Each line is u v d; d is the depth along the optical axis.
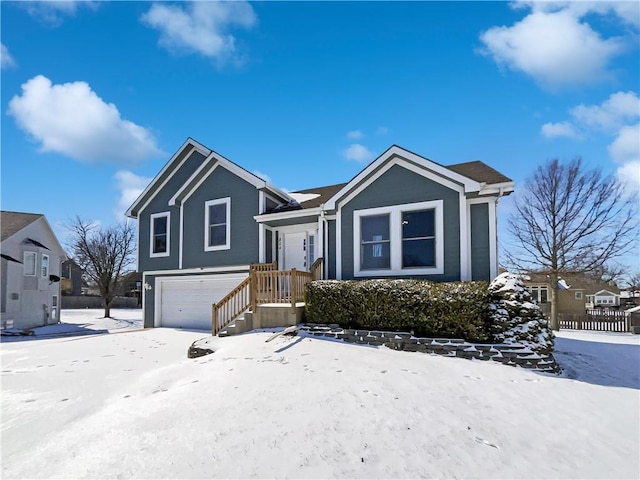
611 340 13.72
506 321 7.71
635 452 4.01
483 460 3.71
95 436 4.23
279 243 13.69
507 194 9.62
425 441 4.01
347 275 11.02
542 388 6.13
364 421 4.42
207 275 14.46
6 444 4.20
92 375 7.46
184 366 7.39
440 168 9.88
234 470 3.38
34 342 13.63
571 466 3.67
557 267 17.92
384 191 10.77
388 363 6.94
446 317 8.17
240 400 5.09
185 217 15.05
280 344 8.28
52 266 23.11
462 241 9.68
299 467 3.44
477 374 6.61
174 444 3.90
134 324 23.23
